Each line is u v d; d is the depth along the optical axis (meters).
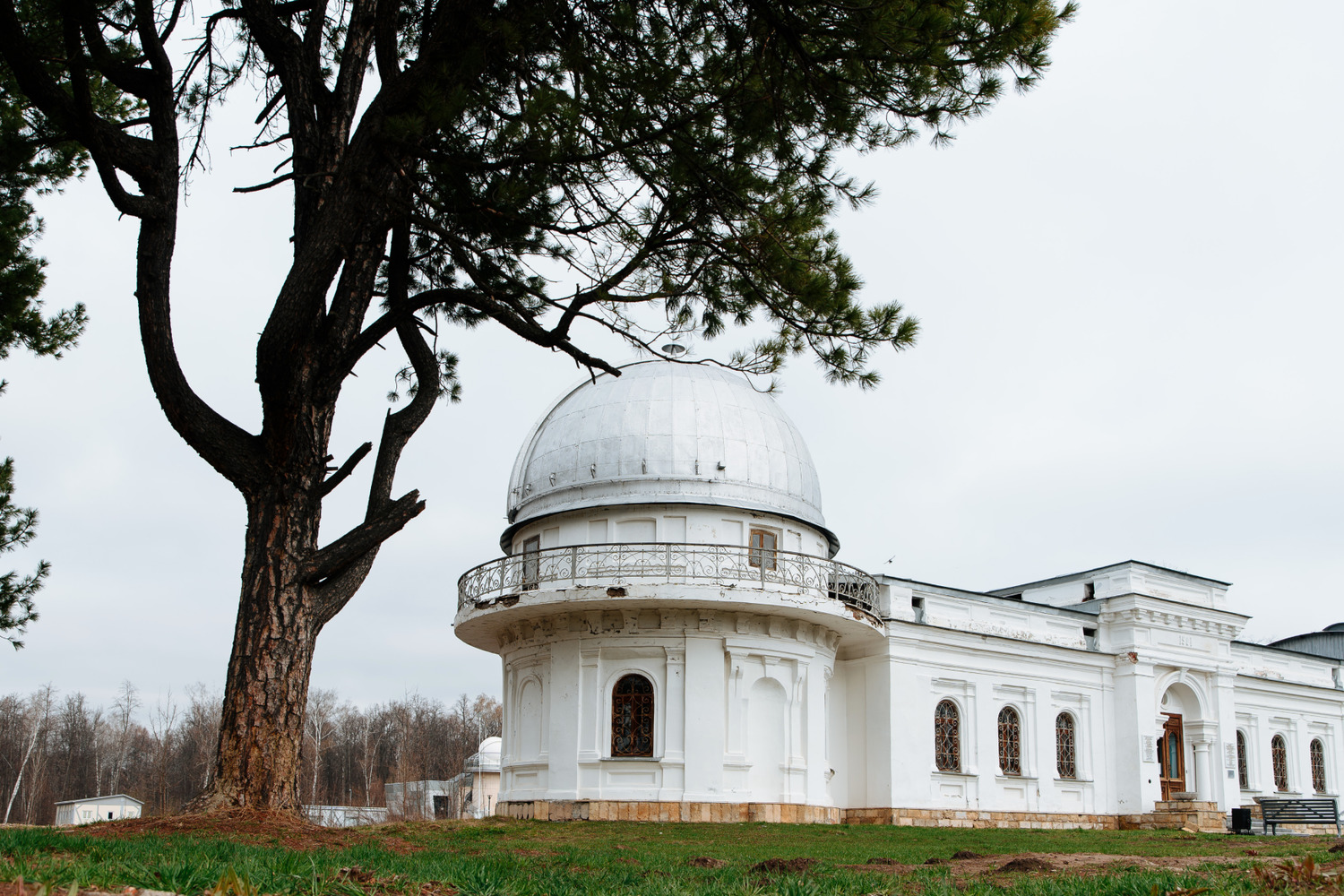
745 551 25.36
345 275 13.43
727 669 25.30
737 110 13.05
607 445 26.81
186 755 80.44
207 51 15.39
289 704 12.59
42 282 17.45
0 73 14.91
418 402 14.56
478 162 12.66
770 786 25.39
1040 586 36.84
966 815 29.27
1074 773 32.25
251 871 7.43
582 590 24.41
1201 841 21.05
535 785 25.86
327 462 13.41
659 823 22.80
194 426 12.75
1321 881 8.63
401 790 65.06
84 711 83.81
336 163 13.87
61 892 5.98
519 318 13.66
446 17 12.38
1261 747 38.75
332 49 16.91
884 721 28.55
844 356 13.39
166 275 12.85
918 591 30.34
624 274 13.62
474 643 29.41
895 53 11.90
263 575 12.78
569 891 8.09
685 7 12.86
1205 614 35.16
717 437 26.83
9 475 19.05
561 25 12.75
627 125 12.62
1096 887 8.95
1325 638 48.97
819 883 9.07
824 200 13.61
